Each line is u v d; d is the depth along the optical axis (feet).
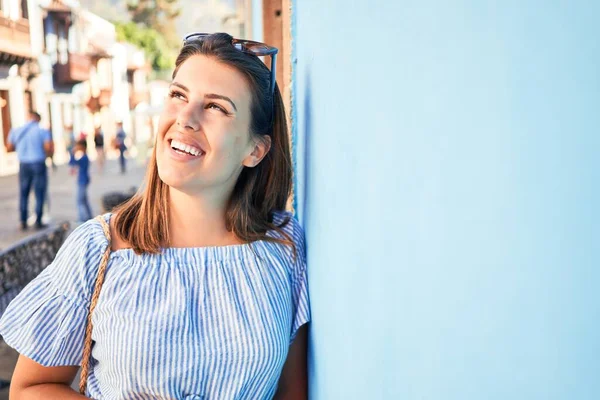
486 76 1.58
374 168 2.94
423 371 2.16
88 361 4.54
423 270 2.15
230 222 4.85
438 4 1.95
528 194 1.36
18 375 4.66
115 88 84.58
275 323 4.69
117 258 4.48
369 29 3.01
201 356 4.40
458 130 1.78
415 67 2.22
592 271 1.13
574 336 1.20
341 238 3.86
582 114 1.15
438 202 1.98
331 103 4.20
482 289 1.63
